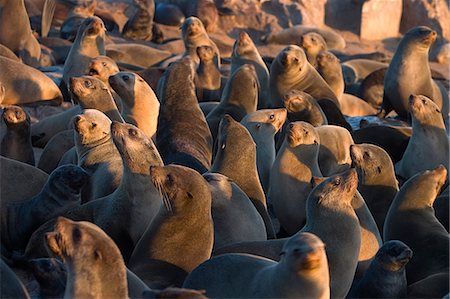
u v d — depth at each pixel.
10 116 38.50
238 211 31.62
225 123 35.59
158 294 20.47
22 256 29.92
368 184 37.25
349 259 28.17
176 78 42.84
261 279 24.05
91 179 34.06
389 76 59.22
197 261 27.45
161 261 27.17
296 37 90.75
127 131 30.75
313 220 28.48
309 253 22.41
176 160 39.12
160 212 27.98
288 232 36.72
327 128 42.94
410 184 33.75
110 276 21.23
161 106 42.31
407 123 58.84
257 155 40.59
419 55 58.47
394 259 28.78
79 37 54.31
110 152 35.00
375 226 31.72
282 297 23.17
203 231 27.69
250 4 95.00
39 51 62.06
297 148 36.34
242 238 31.22
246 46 58.47
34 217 31.16
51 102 50.84
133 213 30.33
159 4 92.19
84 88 39.22
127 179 30.58
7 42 59.12
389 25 98.75
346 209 28.41
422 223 33.00
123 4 93.38
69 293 21.38
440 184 33.84
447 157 46.28
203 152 40.59
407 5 99.25
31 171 33.19
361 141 47.94
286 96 46.72
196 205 27.55
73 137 39.72
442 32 97.31
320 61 58.94
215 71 57.66
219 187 31.81
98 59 47.25
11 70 49.22
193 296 20.45
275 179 36.69
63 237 21.48
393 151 47.97
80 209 30.97
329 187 28.50
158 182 27.48
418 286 29.75
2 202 31.84
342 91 60.28
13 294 22.33
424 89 58.81
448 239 32.28
